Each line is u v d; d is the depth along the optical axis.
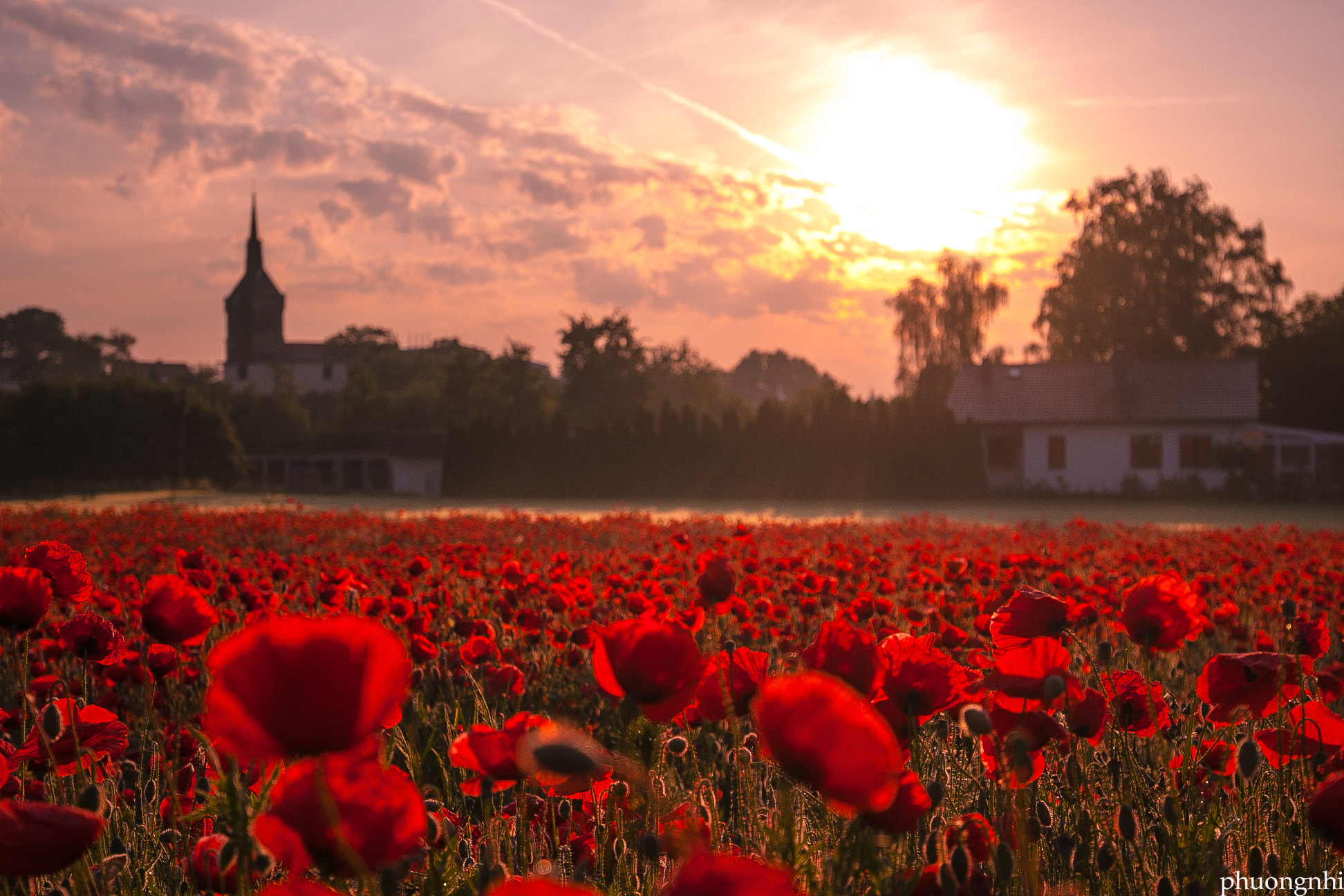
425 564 5.12
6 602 1.98
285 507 21.11
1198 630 1.98
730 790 2.39
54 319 136.12
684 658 1.28
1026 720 1.50
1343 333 52.75
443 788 2.50
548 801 1.75
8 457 53.56
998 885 1.41
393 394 80.62
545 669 4.07
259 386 130.38
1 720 2.39
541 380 72.69
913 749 1.92
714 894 0.70
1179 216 53.56
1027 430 46.00
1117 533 14.79
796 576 5.63
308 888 0.76
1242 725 2.35
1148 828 1.77
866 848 1.19
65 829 0.92
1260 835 1.75
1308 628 2.29
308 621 0.76
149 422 55.62
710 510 36.09
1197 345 53.06
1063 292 55.41
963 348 59.12
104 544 10.24
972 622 4.46
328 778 0.87
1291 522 27.77
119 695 3.29
